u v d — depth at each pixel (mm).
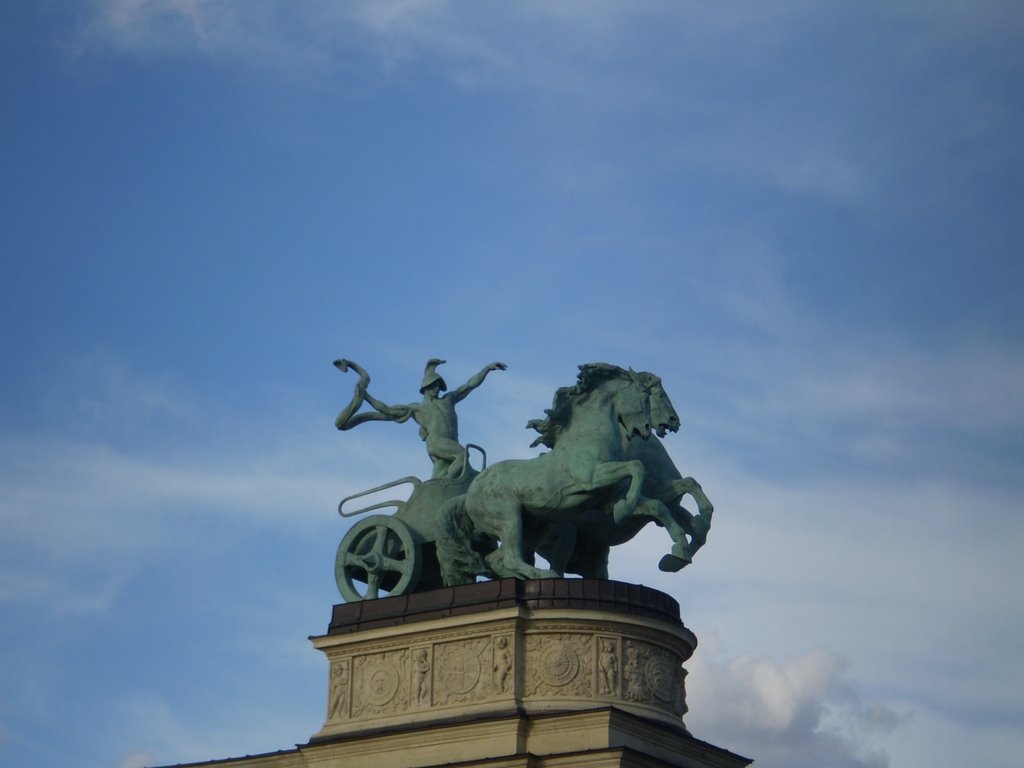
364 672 82625
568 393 84562
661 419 83938
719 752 82062
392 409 92062
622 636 80000
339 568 86312
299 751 82812
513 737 77562
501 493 83438
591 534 85500
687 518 85688
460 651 80562
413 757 79438
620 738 77188
